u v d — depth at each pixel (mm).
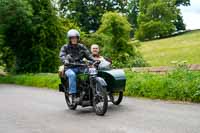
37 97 14766
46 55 27203
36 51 26984
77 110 11172
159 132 7898
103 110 9977
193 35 74375
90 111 10867
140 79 14688
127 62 26250
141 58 27641
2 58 28938
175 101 12258
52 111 11133
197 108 10703
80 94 10758
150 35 84812
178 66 15820
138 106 11375
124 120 9281
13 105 12633
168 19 85438
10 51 28500
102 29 27391
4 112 11203
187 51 55719
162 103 11852
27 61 27562
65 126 8891
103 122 9156
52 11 27312
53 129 8609
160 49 61562
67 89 11297
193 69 15539
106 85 10117
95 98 10273
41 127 8883
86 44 27562
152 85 13703
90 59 11078
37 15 26953
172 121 8930
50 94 15812
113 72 11062
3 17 26719
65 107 11852
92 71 10406
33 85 21750
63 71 11195
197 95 11984
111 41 26797
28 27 26812
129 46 27125
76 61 11102
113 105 11750
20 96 15367
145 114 9961
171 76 14227
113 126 8641
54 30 27438
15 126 9117
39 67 27031
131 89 14125
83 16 60281
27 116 10398
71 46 11141
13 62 28781
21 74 26109
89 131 8266
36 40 27281
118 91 11117
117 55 26516
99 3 61000
